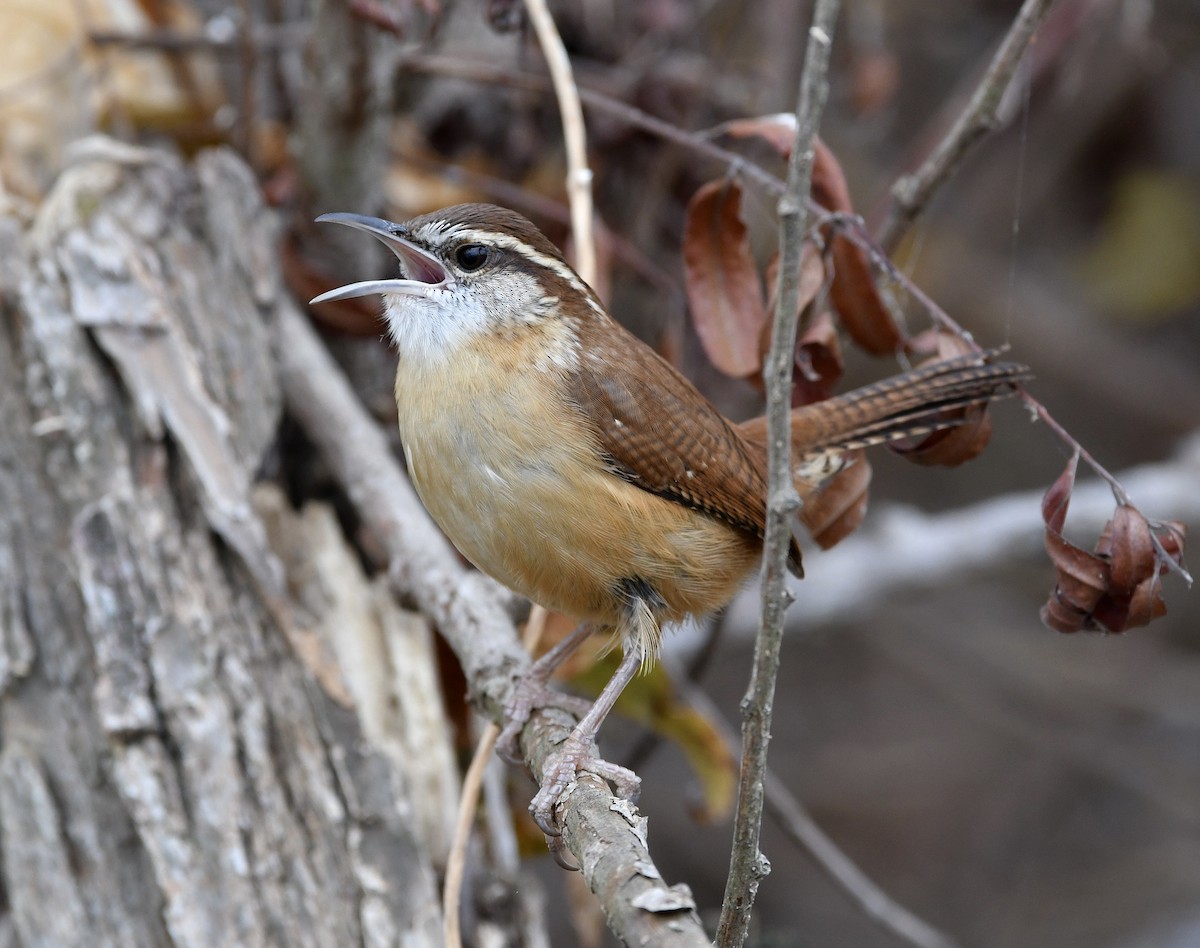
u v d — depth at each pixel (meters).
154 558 7.18
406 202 10.16
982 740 15.27
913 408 7.06
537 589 6.57
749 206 10.07
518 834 8.81
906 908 14.07
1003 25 13.40
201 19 11.04
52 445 7.45
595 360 6.45
